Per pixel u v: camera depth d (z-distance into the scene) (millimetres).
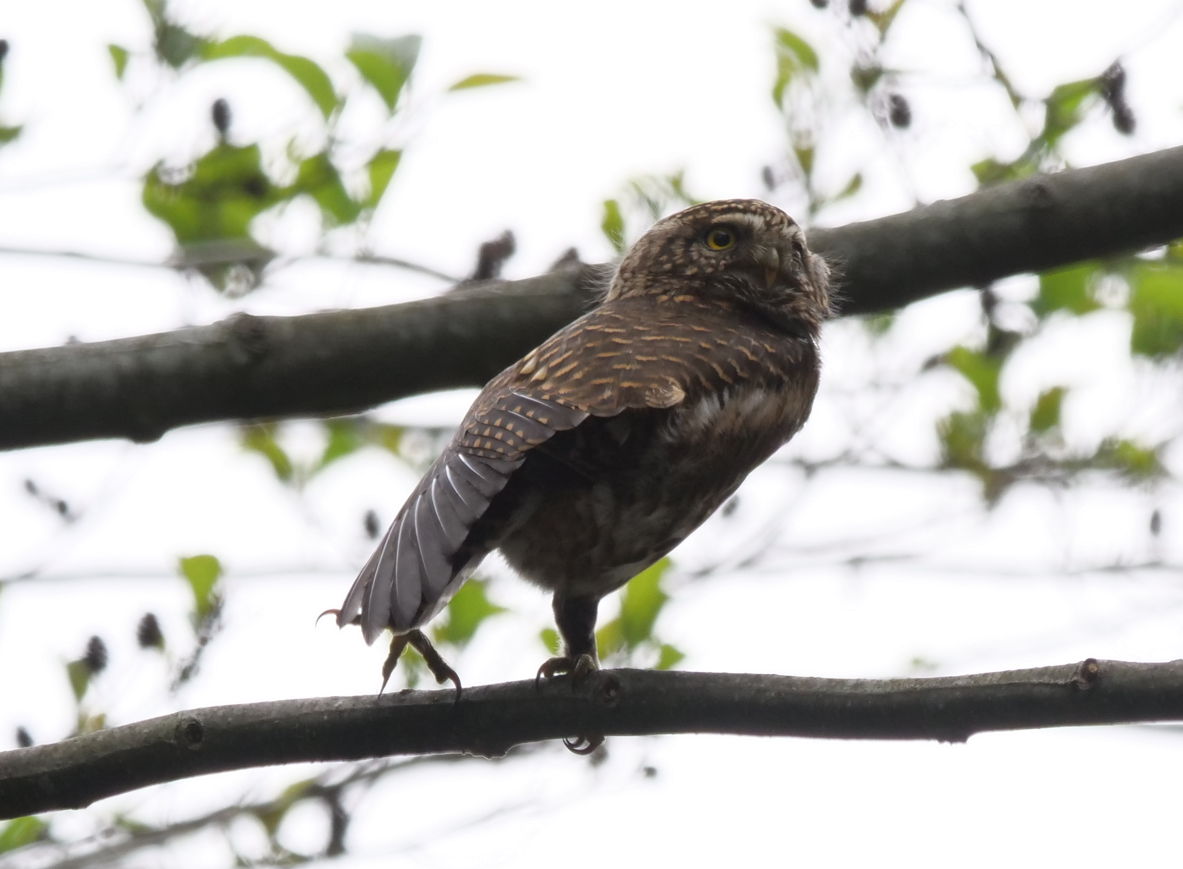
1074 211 9453
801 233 9734
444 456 7488
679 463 7945
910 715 7168
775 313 9617
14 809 7656
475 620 12023
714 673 7508
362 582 6984
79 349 9086
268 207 10883
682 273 9750
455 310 9406
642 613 11906
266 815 12086
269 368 9141
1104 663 6961
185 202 11000
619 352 7969
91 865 11648
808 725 7332
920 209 9766
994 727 7094
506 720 7637
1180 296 13086
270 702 7758
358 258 11000
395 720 7668
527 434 7371
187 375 9070
